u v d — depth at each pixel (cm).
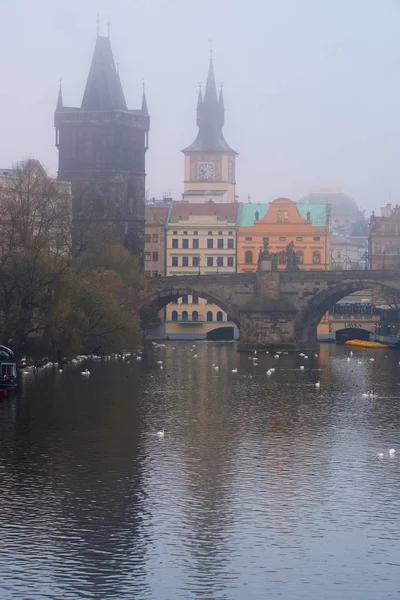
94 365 17638
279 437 11481
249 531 8238
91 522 8381
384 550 7881
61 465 10031
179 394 14662
